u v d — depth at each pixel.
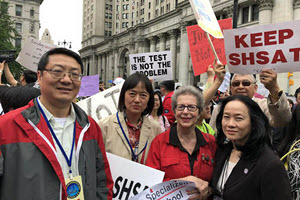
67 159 1.78
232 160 2.22
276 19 21.88
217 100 7.57
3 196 1.55
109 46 55.66
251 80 3.48
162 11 45.16
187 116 2.35
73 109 1.94
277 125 2.94
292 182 2.22
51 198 1.65
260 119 2.04
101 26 68.94
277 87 2.81
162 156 2.44
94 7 68.94
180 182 2.22
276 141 4.17
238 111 2.04
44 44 5.27
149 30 42.12
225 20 4.65
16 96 2.57
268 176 1.87
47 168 1.67
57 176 1.69
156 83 29.98
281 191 1.83
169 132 2.55
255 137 1.98
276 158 1.93
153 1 47.12
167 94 5.66
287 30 2.72
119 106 2.81
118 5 66.50
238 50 2.96
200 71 4.53
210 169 2.39
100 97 3.78
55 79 1.72
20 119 1.66
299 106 2.50
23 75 4.95
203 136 2.53
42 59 1.76
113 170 2.48
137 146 2.75
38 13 46.06
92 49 66.06
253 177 1.95
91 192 1.84
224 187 2.10
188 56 32.34
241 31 2.89
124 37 49.59
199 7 3.12
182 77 32.81
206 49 4.54
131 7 58.62
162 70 6.18
